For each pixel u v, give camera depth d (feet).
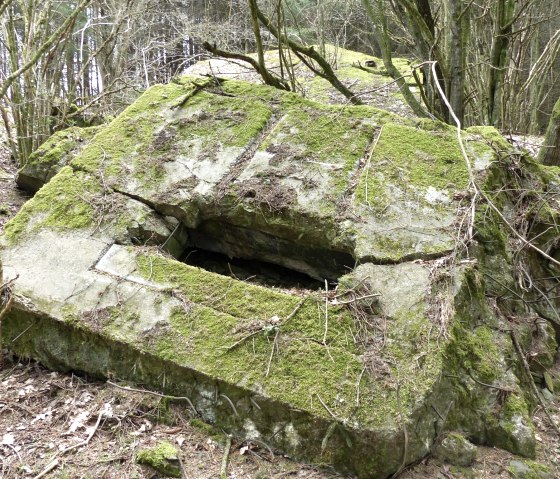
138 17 29.63
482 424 9.43
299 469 8.47
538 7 26.45
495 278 11.44
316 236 11.81
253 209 12.17
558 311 12.53
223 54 16.74
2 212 15.38
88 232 12.18
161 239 12.53
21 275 11.23
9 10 17.08
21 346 10.73
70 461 8.39
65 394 9.96
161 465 8.28
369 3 16.83
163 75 29.63
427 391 8.56
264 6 27.27
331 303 9.99
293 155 13.03
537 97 25.50
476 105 19.92
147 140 14.16
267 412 8.84
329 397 8.57
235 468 8.48
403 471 8.46
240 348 9.49
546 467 8.86
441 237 11.03
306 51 16.88
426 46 16.75
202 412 9.36
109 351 10.14
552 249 12.85
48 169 16.02
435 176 12.25
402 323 9.58
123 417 9.30
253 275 13.24
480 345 10.09
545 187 13.44
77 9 11.86
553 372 11.44
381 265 10.68
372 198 11.75
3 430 9.00
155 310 10.36
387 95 23.52
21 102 17.83
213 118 14.53
